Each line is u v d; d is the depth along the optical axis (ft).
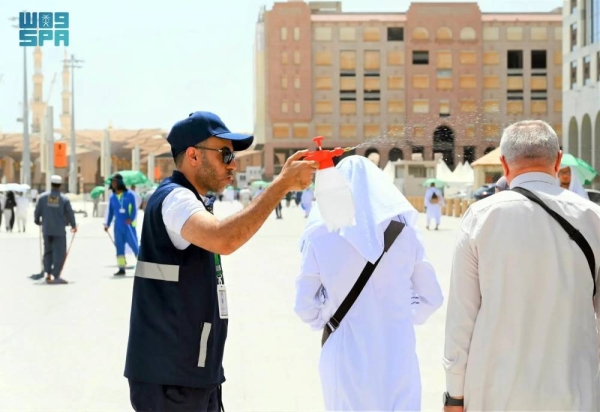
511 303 9.59
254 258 56.08
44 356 23.07
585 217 9.72
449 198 138.21
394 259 11.21
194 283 10.17
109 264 52.54
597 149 156.04
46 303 33.94
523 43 301.43
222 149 10.46
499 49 302.45
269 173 311.68
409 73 305.53
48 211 41.45
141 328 10.19
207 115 10.61
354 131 309.83
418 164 167.63
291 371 21.20
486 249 9.70
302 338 25.58
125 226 45.29
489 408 9.66
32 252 62.59
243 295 35.96
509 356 9.57
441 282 40.40
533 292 9.58
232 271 46.75
